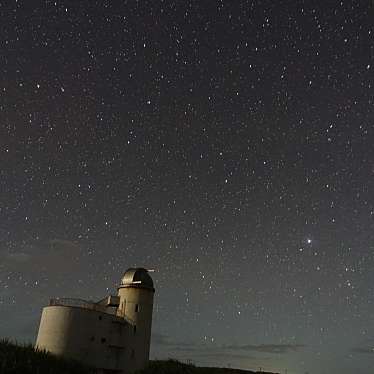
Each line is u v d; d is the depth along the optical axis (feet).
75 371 104.06
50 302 123.95
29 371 90.33
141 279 137.80
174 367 132.36
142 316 132.77
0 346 98.94
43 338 116.98
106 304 135.54
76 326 117.80
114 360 123.24
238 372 144.25
